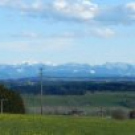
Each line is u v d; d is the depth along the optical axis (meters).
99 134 29.09
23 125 34.50
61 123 37.72
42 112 72.25
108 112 48.88
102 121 40.75
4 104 80.19
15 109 81.00
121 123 38.03
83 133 29.17
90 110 68.19
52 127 32.75
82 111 67.38
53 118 46.03
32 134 27.34
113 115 42.25
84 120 42.34
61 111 71.31
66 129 31.02
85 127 33.38
